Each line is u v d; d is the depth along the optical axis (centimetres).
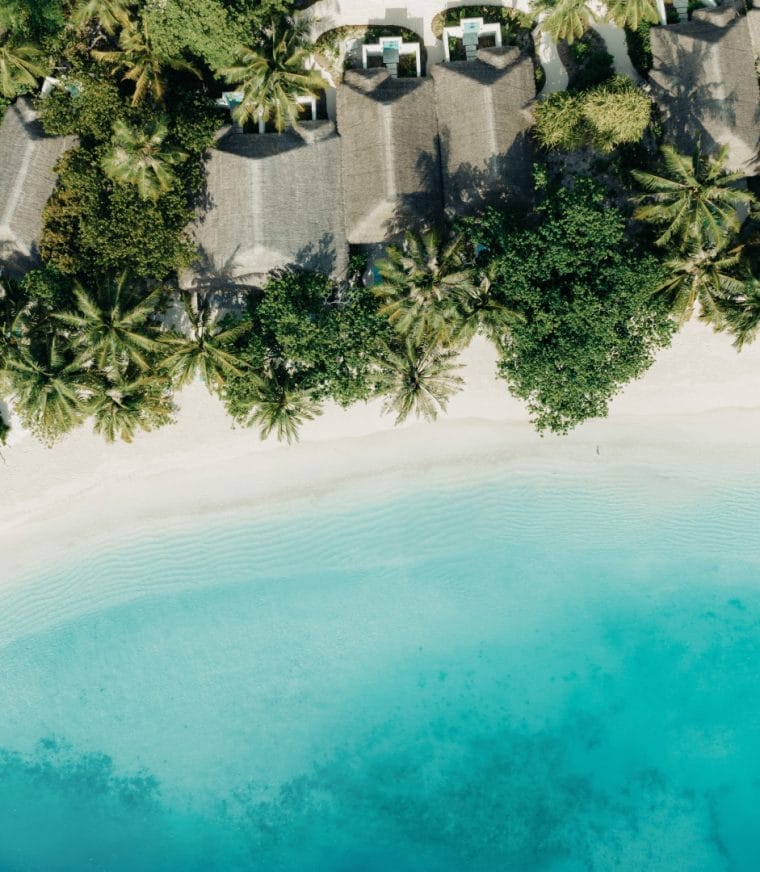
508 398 2325
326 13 2252
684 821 2316
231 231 2062
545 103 2061
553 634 2348
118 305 1870
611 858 2316
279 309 2002
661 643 2341
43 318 2020
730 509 2327
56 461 2352
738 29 2105
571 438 2336
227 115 2194
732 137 2062
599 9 2242
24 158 2064
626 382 2019
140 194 1931
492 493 2345
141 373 1992
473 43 2220
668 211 1891
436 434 2344
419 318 1942
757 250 2064
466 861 2331
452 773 2350
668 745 2339
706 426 2325
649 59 2205
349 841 2344
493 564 2348
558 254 1867
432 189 2128
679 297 1944
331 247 2125
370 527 2350
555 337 1903
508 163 2088
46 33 2048
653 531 2338
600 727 2341
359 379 2044
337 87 2178
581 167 2162
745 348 2292
